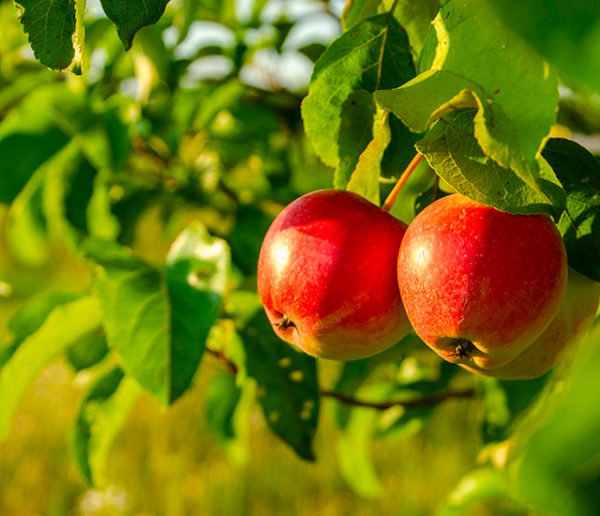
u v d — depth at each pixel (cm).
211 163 101
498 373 67
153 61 95
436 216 63
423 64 62
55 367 282
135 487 200
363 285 65
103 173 90
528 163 57
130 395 83
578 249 64
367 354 67
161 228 111
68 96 87
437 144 62
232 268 86
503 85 58
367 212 66
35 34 61
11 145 87
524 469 46
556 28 52
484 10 59
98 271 75
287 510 192
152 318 74
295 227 66
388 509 190
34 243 104
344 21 70
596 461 45
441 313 63
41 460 210
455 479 200
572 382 46
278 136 111
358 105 68
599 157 69
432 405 89
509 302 62
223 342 81
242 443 91
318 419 78
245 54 105
